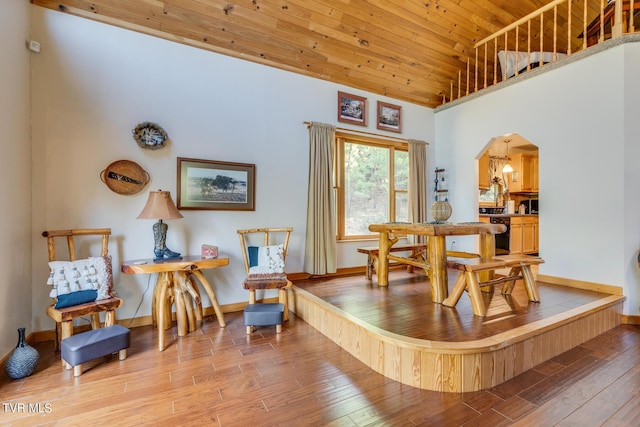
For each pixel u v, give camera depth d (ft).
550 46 15.58
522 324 7.58
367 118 14.75
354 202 14.87
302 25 11.19
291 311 11.62
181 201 10.48
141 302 9.95
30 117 8.44
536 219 19.29
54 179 8.79
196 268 8.91
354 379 6.75
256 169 11.90
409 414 5.54
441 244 9.53
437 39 13.44
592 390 6.25
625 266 10.19
